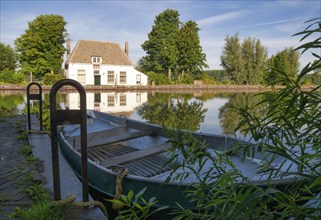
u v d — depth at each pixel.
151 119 11.03
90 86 31.80
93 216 2.35
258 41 43.31
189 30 42.12
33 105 14.69
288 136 1.42
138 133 5.67
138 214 2.90
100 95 25.83
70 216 2.35
